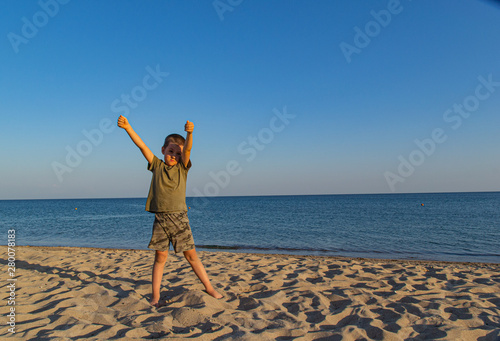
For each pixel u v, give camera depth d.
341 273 4.69
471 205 45.47
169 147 2.97
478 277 4.49
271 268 5.09
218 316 2.53
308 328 2.42
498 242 12.40
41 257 5.95
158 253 2.97
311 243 12.21
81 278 4.03
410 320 2.60
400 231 16.25
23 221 24.80
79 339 2.04
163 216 2.89
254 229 17.61
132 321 2.40
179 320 2.47
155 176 2.93
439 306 3.02
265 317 2.64
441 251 10.41
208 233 15.83
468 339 2.27
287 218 26.30
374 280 4.19
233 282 3.92
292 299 3.23
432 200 71.44
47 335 2.10
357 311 2.80
